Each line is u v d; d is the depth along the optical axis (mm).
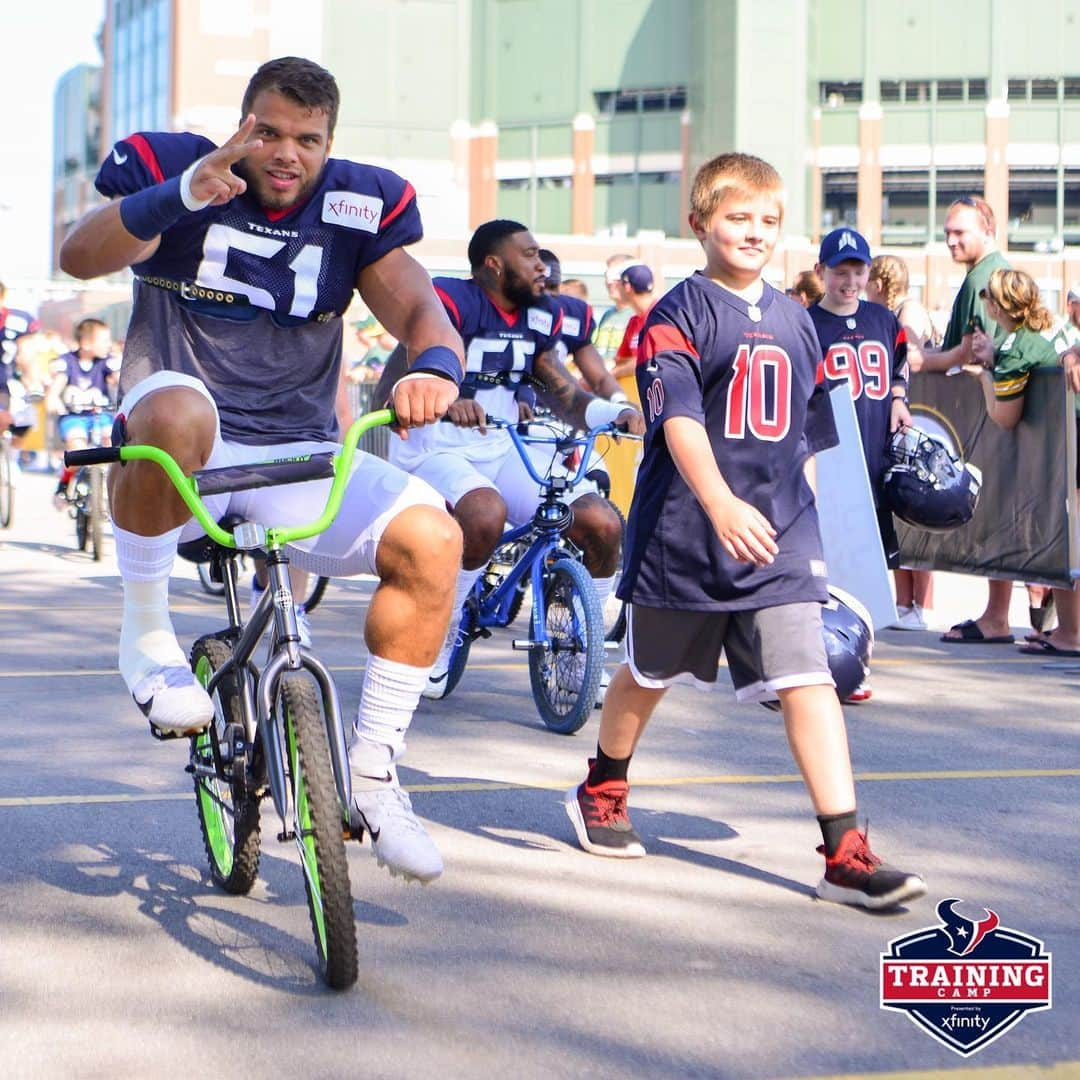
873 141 104312
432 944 7160
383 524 7133
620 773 8625
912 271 96188
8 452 28656
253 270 7602
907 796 9977
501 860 8500
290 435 7773
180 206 6930
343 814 6656
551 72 108000
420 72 107125
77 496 24766
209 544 8016
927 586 19234
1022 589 21906
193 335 7723
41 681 13711
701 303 8047
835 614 11461
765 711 12773
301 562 7648
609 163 107625
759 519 7574
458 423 11266
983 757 11148
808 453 8305
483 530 12141
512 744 11477
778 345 8062
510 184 109438
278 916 7523
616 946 7164
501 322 13234
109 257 7102
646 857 8609
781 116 101188
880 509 14133
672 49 105875
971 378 16859
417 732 11867
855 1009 6461
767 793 10047
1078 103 103188
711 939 7277
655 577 8078
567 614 11906
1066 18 102688
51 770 10344
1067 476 15562
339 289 7758
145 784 10000
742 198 8016
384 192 7730
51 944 7109
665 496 8070
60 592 20078
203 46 100938
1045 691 13812
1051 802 9867
